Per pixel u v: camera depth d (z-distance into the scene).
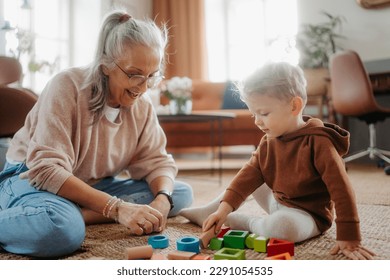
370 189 2.18
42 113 1.17
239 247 1.03
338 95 3.30
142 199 1.39
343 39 4.07
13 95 1.94
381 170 3.27
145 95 1.44
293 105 1.06
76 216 1.01
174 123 3.69
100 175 1.39
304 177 1.08
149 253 0.92
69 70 1.24
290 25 4.91
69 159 1.15
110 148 1.32
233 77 5.23
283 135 1.12
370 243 1.07
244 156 4.85
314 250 1.02
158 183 1.39
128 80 1.14
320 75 3.86
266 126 1.08
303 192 1.11
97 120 1.22
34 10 4.39
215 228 1.09
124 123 1.34
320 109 3.91
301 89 1.07
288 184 1.12
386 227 1.26
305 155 1.07
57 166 1.09
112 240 1.14
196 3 4.96
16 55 3.74
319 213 1.13
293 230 1.03
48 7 4.58
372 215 1.46
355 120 4.02
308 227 1.07
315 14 4.20
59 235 0.95
